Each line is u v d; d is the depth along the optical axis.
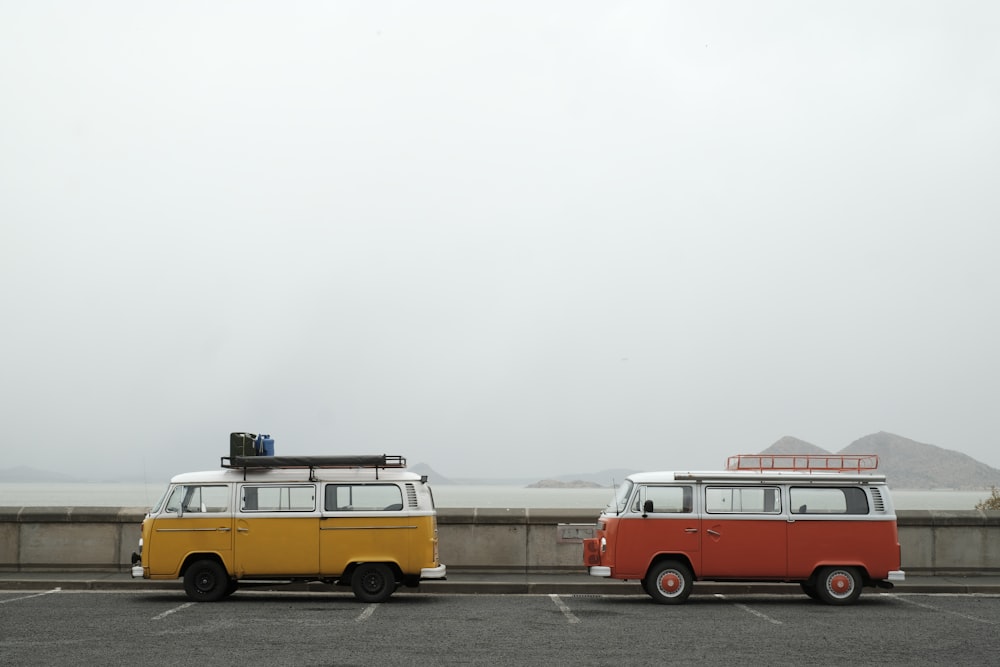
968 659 11.91
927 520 21.09
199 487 17.19
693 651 12.34
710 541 17.41
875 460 18.20
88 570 20.62
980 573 21.00
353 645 12.59
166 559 17.02
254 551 17.00
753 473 17.72
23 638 12.98
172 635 13.30
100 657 11.60
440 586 18.80
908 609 16.75
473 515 20.77
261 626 14.20
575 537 20.75
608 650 12.35
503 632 13.78
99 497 187.88
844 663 11.60
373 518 17.12
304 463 17.30
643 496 17.56
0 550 20.62
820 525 17.41
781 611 16.39
